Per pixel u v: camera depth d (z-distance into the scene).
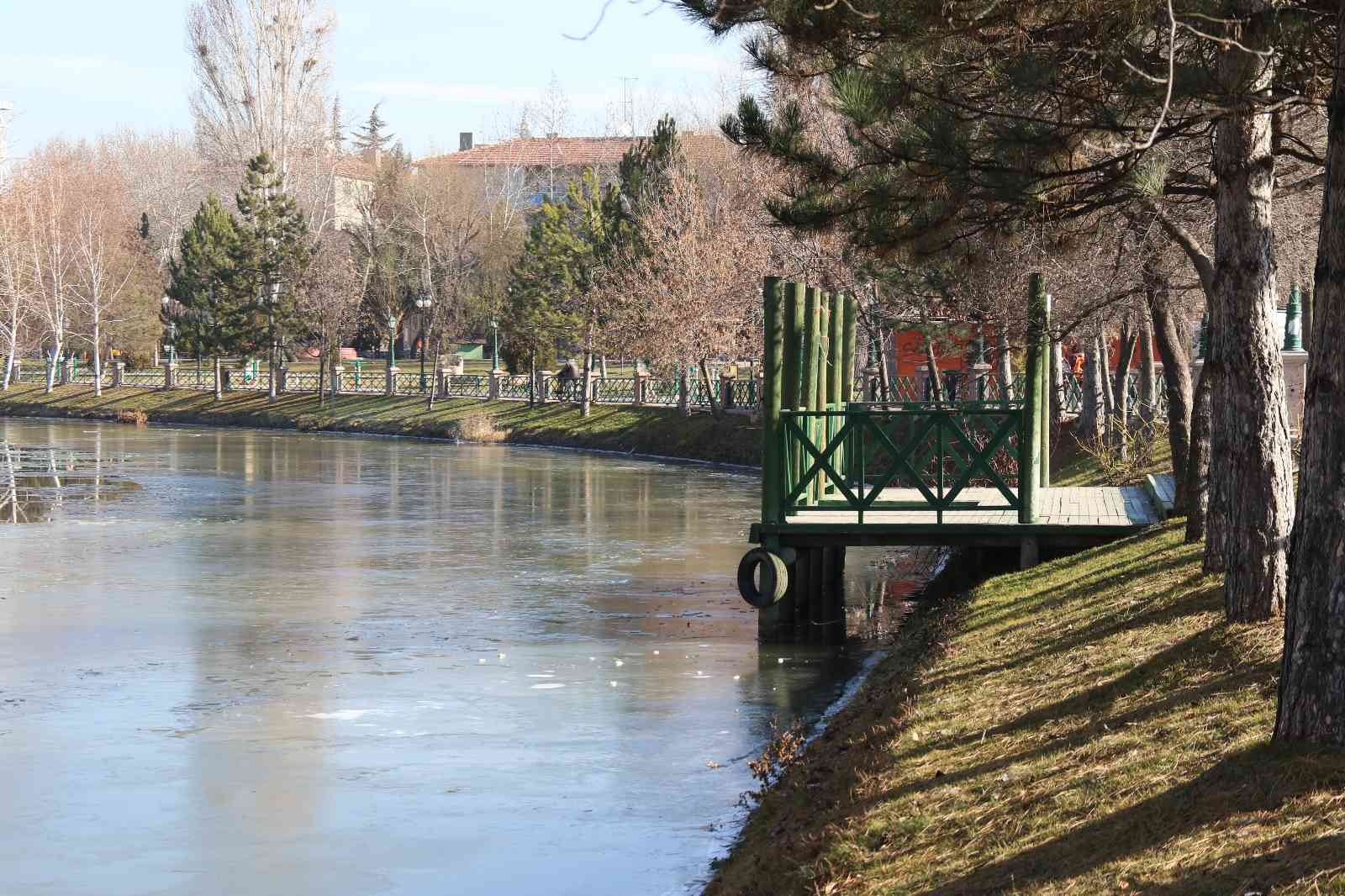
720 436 60.41
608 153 127.38
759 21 11.03
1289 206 22.16
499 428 75.50
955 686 13.09
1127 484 29.94
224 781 13.09
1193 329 33.81
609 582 26.25
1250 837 7.08
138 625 21.69
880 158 12.25
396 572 27.59
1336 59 8.20
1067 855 7.67
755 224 52.31
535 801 12.35
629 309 63.47
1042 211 12.70
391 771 13.39
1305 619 8.08
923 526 20.36
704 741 14.46
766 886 9.11
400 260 106.69
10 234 107.06
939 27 10.80
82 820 11.95
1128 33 10.96
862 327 43.09
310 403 90.38
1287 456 11.88
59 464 57.34
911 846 8.66
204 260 98.06
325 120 119.38
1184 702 9.98
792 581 20.86
